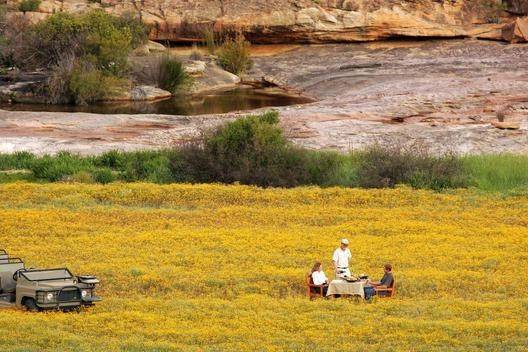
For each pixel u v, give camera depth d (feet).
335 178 247.91
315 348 124.06
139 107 398.83
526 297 152.05
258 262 170.40
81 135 316.40
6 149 293.43
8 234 189.67
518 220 205.67
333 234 192.44
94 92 413.18
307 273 161.07
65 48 448.24
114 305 143.95
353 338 128.98
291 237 188.24
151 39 531.91
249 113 356.18
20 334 126.00
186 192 230.89
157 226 199.72
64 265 165.17
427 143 297.74
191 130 322.96
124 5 540.11
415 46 521.24
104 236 188.24
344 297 151.23
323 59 501.97
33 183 246.47
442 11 543.80
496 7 553.23
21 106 401.08
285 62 502.79
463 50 504.02
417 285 156.76
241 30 527.81
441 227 197.47
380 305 144.87
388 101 370.94
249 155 252.83
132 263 168.66
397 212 212.43
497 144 296.10
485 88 390.83
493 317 139.74
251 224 202.69
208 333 128.98
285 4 534.37
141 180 253.85
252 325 134.41
